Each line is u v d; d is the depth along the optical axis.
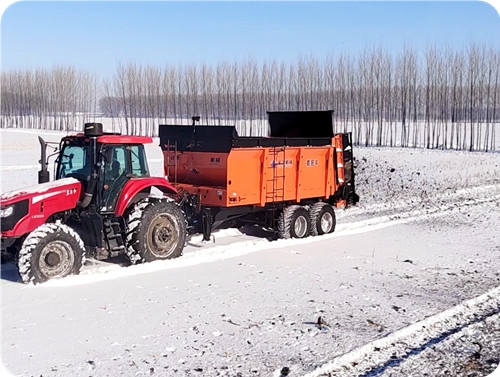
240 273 8.87
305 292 7.96
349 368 5.60
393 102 41.50
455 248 11.24
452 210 16.42
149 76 52.06
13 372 5.25
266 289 8.03
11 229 8.41
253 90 45.81
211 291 7.86
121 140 9.34
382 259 10.12
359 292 8.05
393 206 17.64
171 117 51.97
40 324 6.47
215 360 5.62
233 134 10.59
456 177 23.39
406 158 27.45
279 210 12.20
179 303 7.30
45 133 51.00
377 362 5.79
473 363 5.81
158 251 9.54
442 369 5.65
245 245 10.97
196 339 6.14
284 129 14.09
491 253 10.83
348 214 16.25
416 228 13.54
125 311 6.94
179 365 5.50
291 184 12.19
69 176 9.48
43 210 8.66
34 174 22.23
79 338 6.09
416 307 7.43
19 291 7.67
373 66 40.69
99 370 5.34
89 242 9.12
